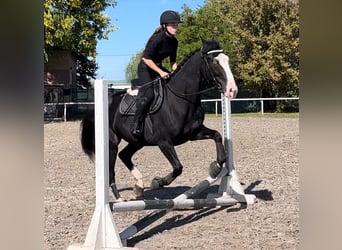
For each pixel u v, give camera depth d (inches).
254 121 808.3
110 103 237.6
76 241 179.6
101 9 994.7
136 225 186.1
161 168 367.2
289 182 284.7
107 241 165.5
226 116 235.8
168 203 191.5
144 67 222.2
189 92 206.2
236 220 205.2
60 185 297.4
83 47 999.6
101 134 167.0
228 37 1163.9
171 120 207.5
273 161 371.6
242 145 479.5
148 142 217.5
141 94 216.4
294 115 986.7
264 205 229.0
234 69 1160.2
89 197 259.8
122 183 308.3
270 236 179.3
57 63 1111.6
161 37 216.7
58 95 1103.0
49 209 231.1
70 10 964.6
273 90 1162.0
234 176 233.9
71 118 1041.5
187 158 416.8
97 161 167.3
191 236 184.7
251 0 1118.4
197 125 211.2
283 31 1093.1
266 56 1113.4
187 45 1131.3
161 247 171.5
